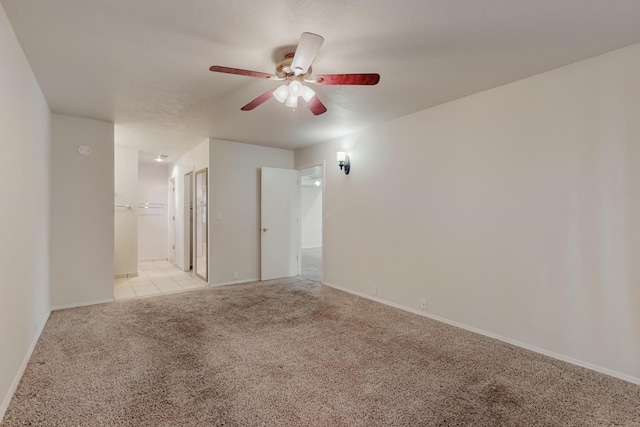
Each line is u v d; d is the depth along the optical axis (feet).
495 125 9.55
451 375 7.41
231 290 15.31
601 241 7.57
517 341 9.04
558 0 5.65
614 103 7.39
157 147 18.04
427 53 7.59
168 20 6.22
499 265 9.45
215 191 16.20
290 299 13.74
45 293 10.68
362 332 10.00
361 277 14.21
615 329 7.37
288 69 7.18
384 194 13.09
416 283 11.82
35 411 5.95
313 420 5.79
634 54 7.14
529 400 6.44
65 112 11.78
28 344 8.04
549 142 8.44
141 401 6.30
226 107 11.19
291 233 18.65
